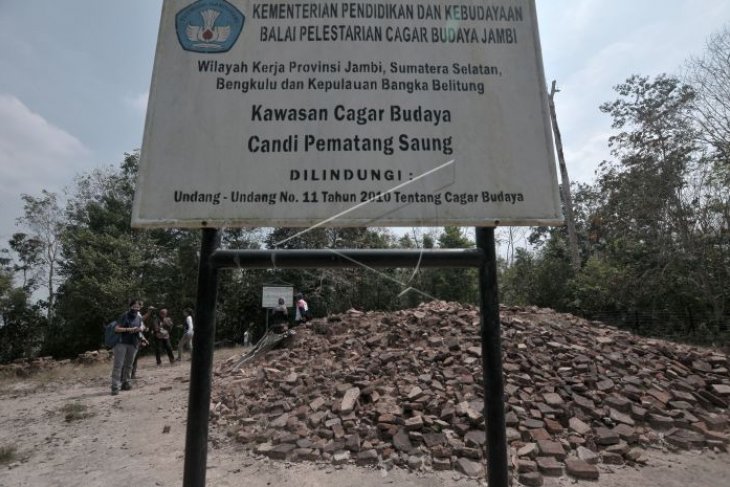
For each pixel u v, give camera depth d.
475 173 2.85
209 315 2.67
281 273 30.53
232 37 2.98
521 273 25.23
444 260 2.76
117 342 8.27
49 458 4.98
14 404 7.93
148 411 6.86
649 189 18.66
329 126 2.88
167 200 2.75
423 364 6.46
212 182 2.78
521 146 2.91
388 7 3.07
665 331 18.66
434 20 3.07
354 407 5.39
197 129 2.84
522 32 3.09
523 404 5.21
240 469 4.41
